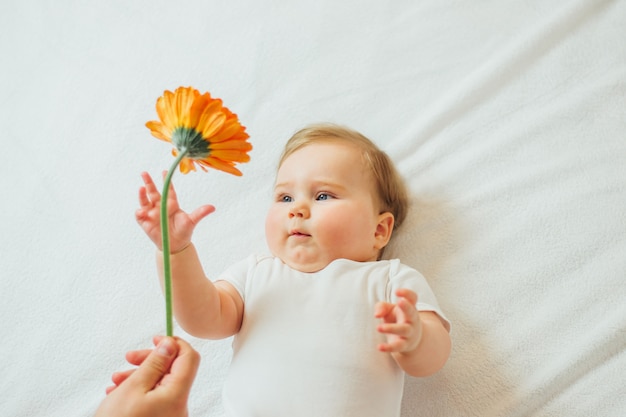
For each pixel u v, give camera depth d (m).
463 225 0.97
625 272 0.90
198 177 1.07
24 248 1.04
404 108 1.08
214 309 0.77
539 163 1.00
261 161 1.07
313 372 0.75
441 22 1.13
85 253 1.03
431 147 1.03
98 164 1.10
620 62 1.04
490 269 0.94
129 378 0.62
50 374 0.95
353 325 0.77
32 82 1.20
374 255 0.89
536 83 1.06
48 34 1.24
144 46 1.20
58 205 1.07
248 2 1.21
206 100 0.62
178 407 0.62
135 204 1.06
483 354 0.89
